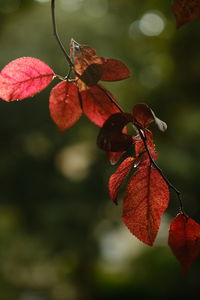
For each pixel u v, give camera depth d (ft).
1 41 47.06
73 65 3.84
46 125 46.68
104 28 47.11
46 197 47.21
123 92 40.40
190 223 3.83
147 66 42.37
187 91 38.52
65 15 47.60
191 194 37.58
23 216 46.57
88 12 50.34
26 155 47.83
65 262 43.55
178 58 37.60
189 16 4.10
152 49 41.39
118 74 3.83
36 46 46.16
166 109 39.24
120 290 37.40
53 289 38.47
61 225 44.37
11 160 47.55
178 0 4.07
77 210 45.06
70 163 48.06
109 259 43.73
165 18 36.91
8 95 4.04
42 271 39.01
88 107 4.04
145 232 3.79
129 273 37.99
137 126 3.70
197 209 37.70
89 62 3.80
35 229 45.11
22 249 37.22
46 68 3.99
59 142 47.29
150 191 3.78
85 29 46.80
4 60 45.98
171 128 38.45
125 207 3.79
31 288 36.83
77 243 44.19
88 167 47.11
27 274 36.86
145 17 40.73
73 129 46.09
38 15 47.73
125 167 3.82
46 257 40.47
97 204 46.09
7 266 36.22
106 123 3.69
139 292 36.91
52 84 44.50
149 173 3.78
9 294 35.35
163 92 38.96
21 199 47.50
